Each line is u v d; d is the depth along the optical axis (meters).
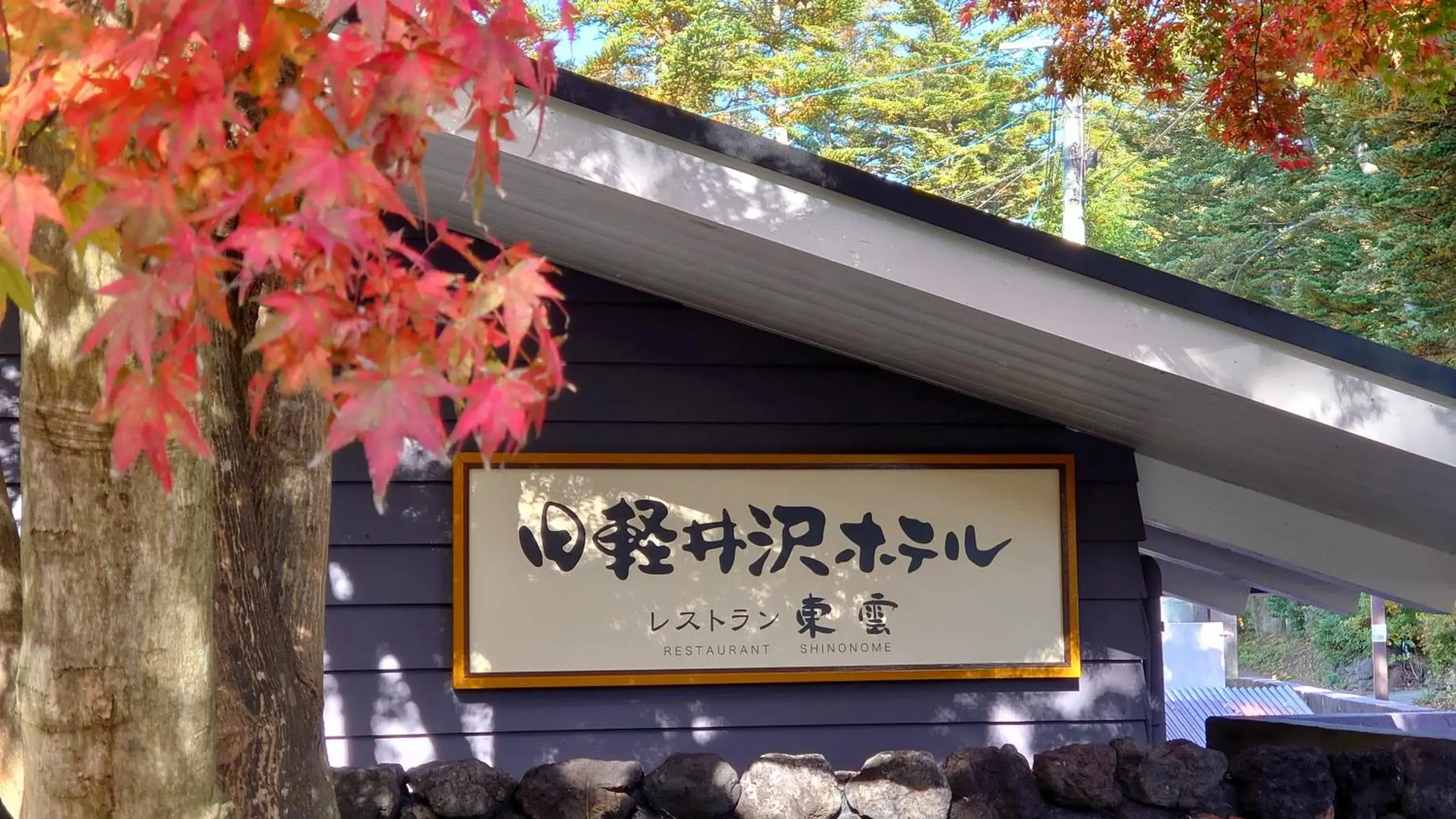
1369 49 5.84
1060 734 5.12
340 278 1.45
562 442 4.96
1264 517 5.47
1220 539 5.45
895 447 5.12
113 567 1.93
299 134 1.49
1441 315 12.60
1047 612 5.09
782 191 3.73
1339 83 6.60
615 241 4.34
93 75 1.53
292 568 2.93
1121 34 7.18
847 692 5.04
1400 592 5.42
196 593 2.04
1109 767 3.92
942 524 5.09
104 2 1.81
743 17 20.64
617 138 3.68
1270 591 7.84
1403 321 14.15
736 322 5.10
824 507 5.05
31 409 1.92
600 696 4.92
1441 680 17.62
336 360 1.46
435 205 4.60
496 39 1.52
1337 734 5.08
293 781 2.81
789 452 5.06
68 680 1.94
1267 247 19.09
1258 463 4.88
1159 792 3.90
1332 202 16.70
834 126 23.77
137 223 1.43
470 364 1.53
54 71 1.50
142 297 1.38
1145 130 22.64
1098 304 3.82
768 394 5.08
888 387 5.15
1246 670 23.61
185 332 1.47
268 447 2.93
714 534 4.98
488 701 4.87
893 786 3.73
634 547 4.93
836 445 5.10
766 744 4.97
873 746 5.02
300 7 1.64
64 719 1.95
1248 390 3.86
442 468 4.94
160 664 1.99
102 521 1.92
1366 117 12.27
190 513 2.01
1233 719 5.78
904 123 23.97
